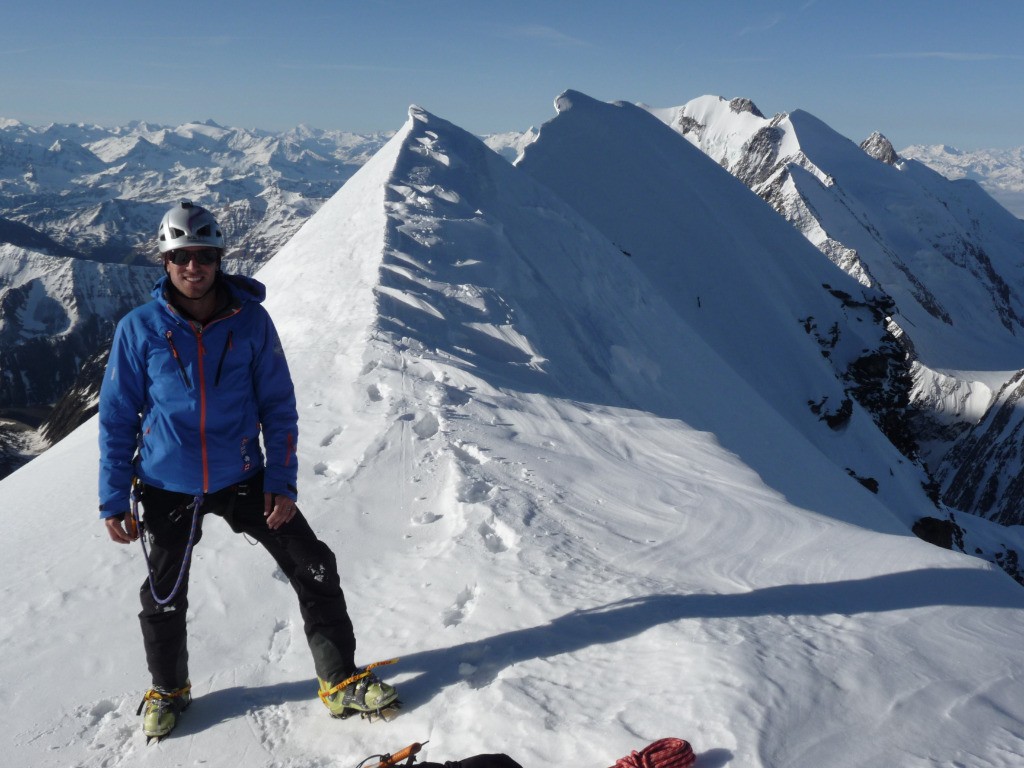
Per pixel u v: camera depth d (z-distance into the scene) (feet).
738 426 54.65
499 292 39.27
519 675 11.13
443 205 50.70
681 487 19.43
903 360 165.17
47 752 11.13
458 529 16.28
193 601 14.25
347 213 53.06
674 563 14.89
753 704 9.74
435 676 11.71
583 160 159.84
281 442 11.46
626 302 62.44
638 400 44.93
